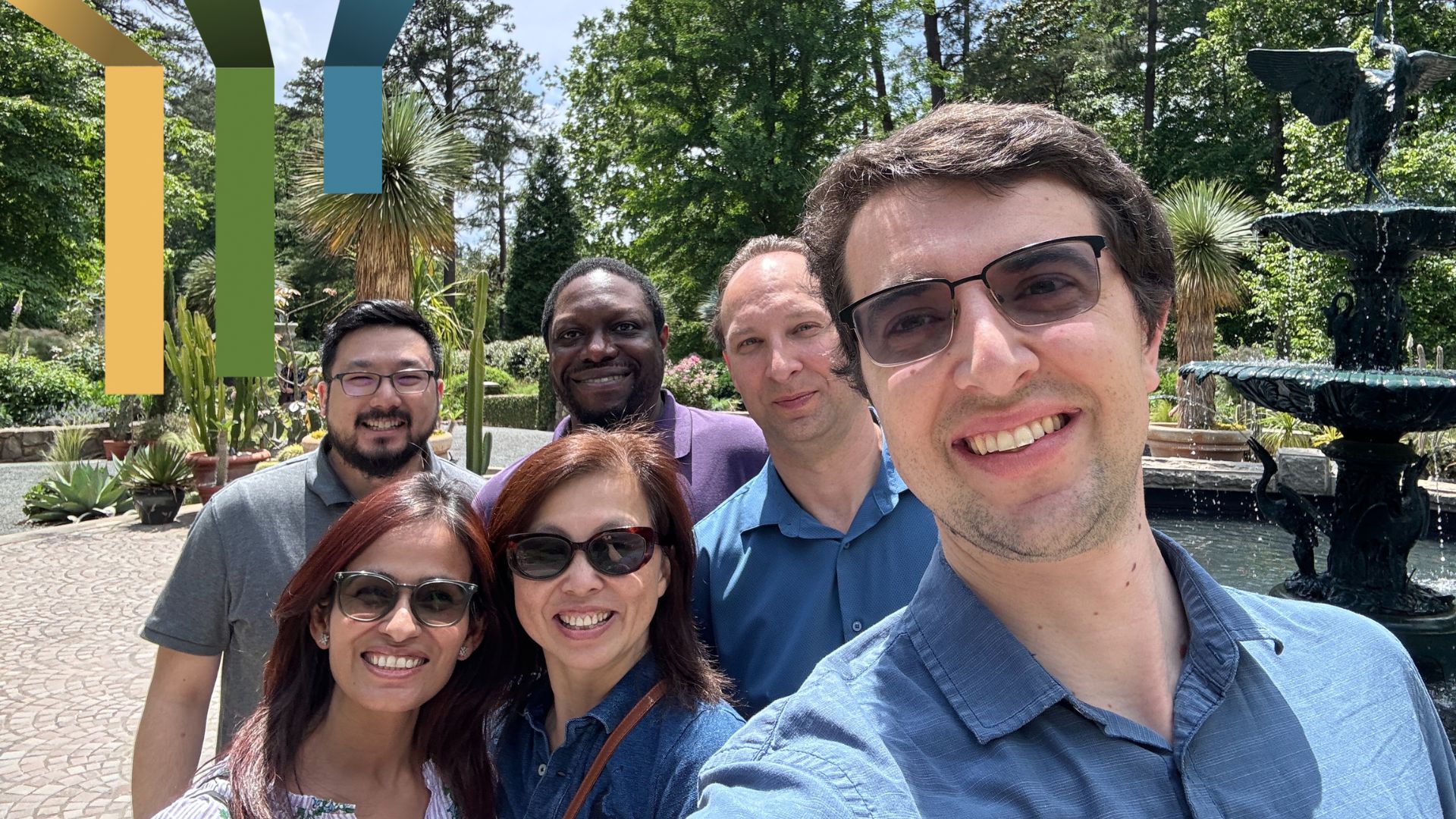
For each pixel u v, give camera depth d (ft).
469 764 5.69
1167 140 92.22
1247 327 71.10
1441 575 18.78
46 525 33.01
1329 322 18.51
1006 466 2.98
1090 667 3.12
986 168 3.01
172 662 7.36
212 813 4.89
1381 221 16.12
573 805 5.11
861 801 2.72
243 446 34.35
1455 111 57.36
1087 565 3.06
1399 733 3.18
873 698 3.05
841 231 3.43
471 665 5.78
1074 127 3.17
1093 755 2.83
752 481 6.89
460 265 132.36
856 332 3.29
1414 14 67.46
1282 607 3.57
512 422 74.23
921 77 81.56
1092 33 89.10
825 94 76.48
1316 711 3.11
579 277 9.10
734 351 6.71
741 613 6.31
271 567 7.40
